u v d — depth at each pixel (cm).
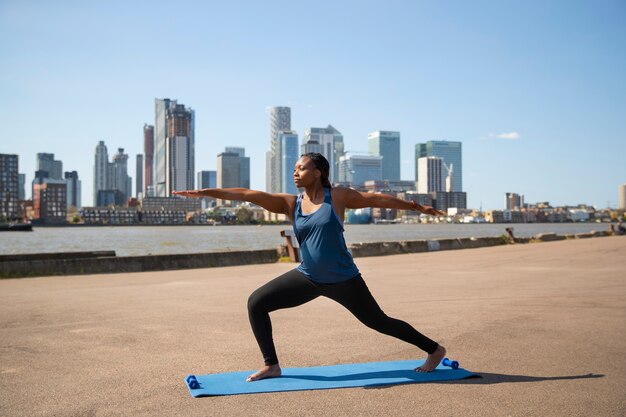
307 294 506
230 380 516
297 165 500
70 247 7688
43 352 644
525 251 2688
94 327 795
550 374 546
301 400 461
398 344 686
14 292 1205
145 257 1788
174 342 697
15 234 17275
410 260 2181
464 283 1369
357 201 503
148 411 436
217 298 1104
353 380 517
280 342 698
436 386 502
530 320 846
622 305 995
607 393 484
